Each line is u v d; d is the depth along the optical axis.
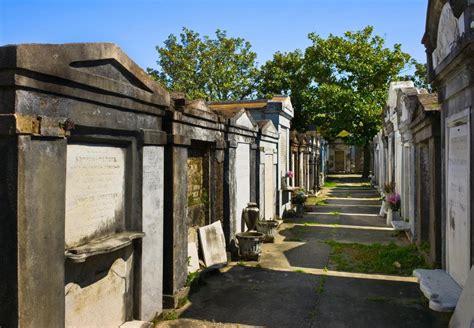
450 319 4.86
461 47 4.72
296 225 12.54
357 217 14.20
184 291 5.84
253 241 8.07
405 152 11.35
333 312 5.49
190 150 6.99
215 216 7.80
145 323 4.68
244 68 30.56
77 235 3.85
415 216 9.24
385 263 7.86
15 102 3.01
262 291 6.33
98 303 4.16
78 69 3.64
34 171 3.16
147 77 4.79
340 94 25.30
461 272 5.54
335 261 8.17
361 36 27.00
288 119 14.89
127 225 4.68
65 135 3.49
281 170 13.86
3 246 3.04
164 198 5.65
